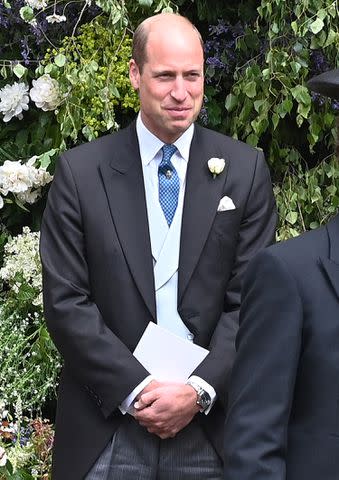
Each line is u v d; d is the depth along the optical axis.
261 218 9.41
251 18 13.18
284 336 5.79
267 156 13.66
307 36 12.56
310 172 13.09
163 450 8.94
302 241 6.02
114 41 12.57
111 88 12.35
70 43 12.81
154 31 9.06
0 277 12.80
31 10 12.38
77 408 9.08
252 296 5.97
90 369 8.84
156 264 9.09
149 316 9.01
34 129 13.22
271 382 5.76
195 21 13.58
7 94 12.88
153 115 9.09
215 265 9.16
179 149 9.30
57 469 9.17
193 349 8.95
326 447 5.67
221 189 9.30
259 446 5.68
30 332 12.77
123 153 9.34
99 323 8.91
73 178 9.22
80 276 9.05
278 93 12.66
